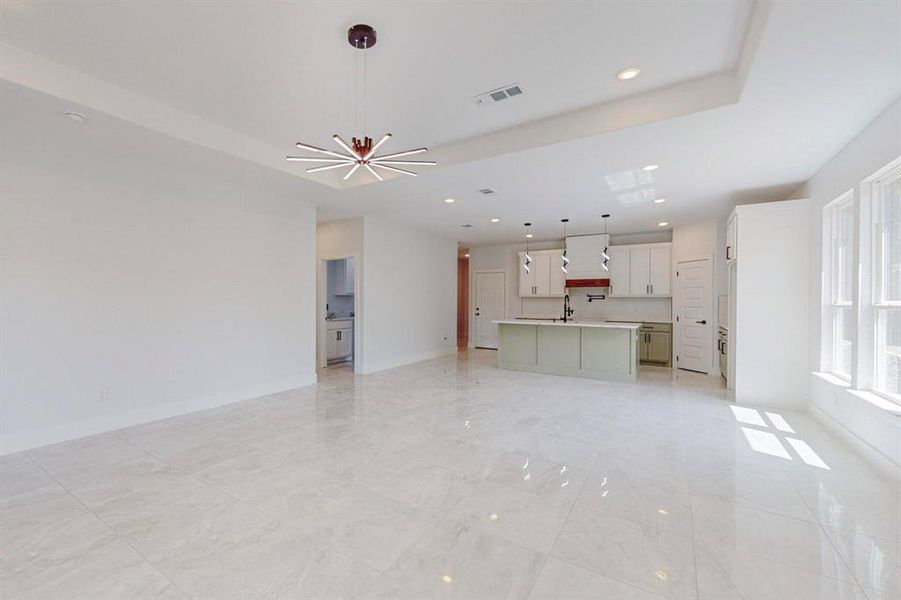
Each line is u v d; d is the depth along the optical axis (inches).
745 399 182.7
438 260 333.1
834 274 155.0
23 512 90.3
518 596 65.2
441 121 136.3
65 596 65.1
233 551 76.7
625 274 307.9
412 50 97.6
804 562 73.1
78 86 108.7
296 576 69.9
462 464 116.9
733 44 94.9
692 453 125.2
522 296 358.0
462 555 75.5
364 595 65.6
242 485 103.6
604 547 77.9
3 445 123.7
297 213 217.5
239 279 189.9
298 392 206.8
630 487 102.6
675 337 282.4
